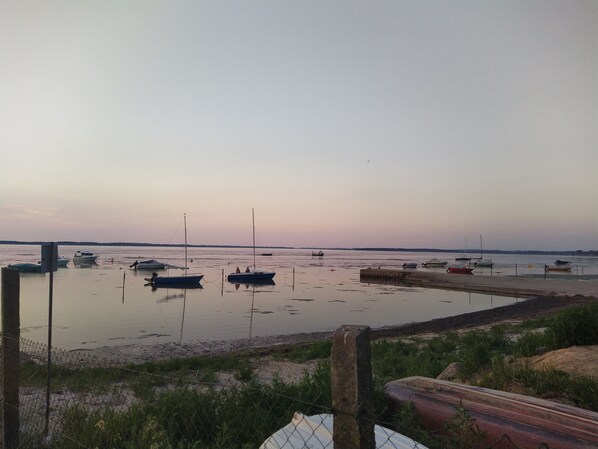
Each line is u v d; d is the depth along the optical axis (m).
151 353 17.33
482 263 98.12
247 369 10.64
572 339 9.14
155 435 4.31
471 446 4.17
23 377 9.52
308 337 21.27
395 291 47.22
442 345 13.27
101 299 36.56
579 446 3.81
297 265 102.62
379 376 8.30
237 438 4.71
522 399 4.66
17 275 5.12
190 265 95.19
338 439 2.46
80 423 5.25
